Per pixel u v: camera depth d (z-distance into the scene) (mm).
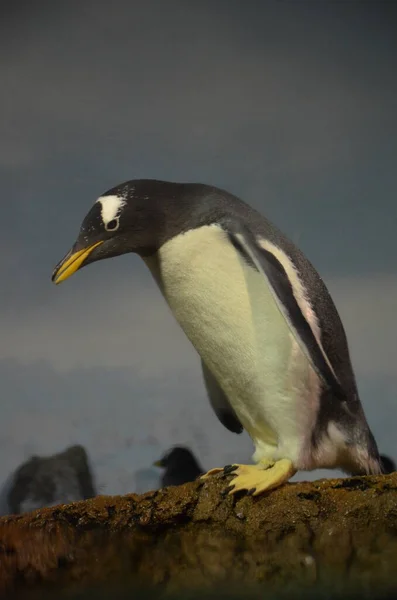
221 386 5516
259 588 4531
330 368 4812
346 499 4676
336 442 5199
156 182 5387
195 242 5176
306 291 5223
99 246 5277
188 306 5297
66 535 4738
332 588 4484
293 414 5109
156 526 4766
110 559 4695
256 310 5113
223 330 5215
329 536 4613
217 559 4676
